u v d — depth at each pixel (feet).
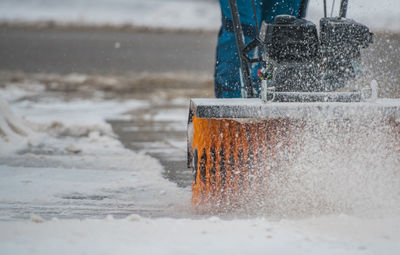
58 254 36.68
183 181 68.44
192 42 422.82
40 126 106.32
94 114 127.44
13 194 60.34
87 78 204.03
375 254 38.11
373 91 51.49
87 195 61.11
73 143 92.73
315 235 42.70
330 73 54.03
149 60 286.25
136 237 41.50
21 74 211.41
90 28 584.81
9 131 93.76
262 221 47.21
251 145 51.57
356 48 54.24
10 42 389.19
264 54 55.72
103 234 42.11
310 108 48.42
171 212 54.08
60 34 492.13
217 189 51.83
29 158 79.97
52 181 66.39
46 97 155.53
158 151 87.61
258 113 48.14
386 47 217.56
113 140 95.35
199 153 51.93
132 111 133.49
